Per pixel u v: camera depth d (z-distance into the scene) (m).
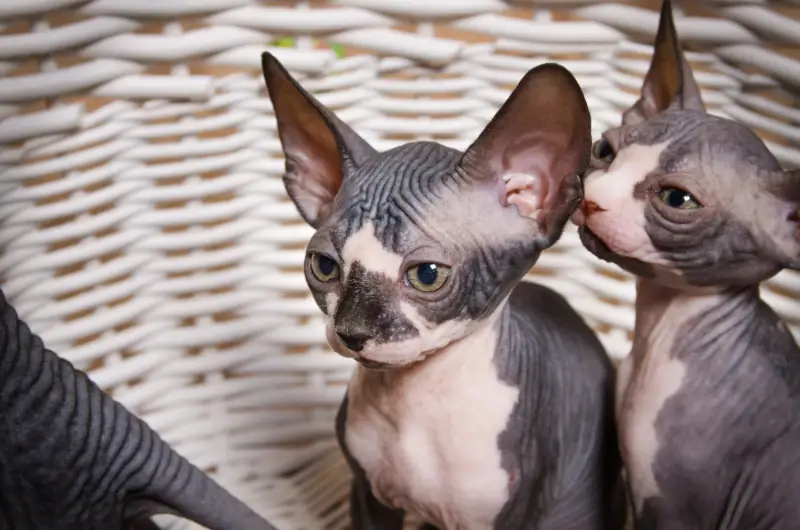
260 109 0.58
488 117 0.59
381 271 0.41
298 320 0.61
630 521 0.56
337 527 0.56
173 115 0.56
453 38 0.59
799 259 0.44
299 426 0.60
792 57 0.56
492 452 0.45
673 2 0.55
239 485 0.58
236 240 0.59
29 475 0.44
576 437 0.49
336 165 0.45
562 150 0.42
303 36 0.56
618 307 0.60
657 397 0.47
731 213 0.44
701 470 0.46
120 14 0.53
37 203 0.53
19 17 0.50
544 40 0.57
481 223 0.42
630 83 0.57
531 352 0.47
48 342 0.54
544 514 0.48
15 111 0.52
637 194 0.45
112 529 0.46
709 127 0.45
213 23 0.55
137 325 0.58
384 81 0.58
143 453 0.46
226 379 0.60
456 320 0.42
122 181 0.56
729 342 0.46
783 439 0.46
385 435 0.46
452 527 0.47
